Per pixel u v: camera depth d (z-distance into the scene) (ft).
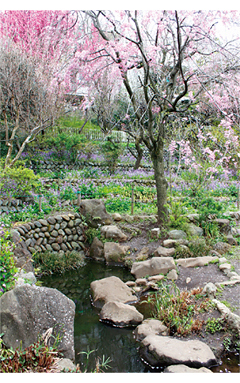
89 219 24.97
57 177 36.73
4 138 39.96
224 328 12.48
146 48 21.21
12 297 10.21
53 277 19.85
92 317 14.94
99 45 24.11
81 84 26.07
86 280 19.44
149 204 31.19
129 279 19.29
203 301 14.19
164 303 14.58
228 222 22.84
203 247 20.35
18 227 20.95
